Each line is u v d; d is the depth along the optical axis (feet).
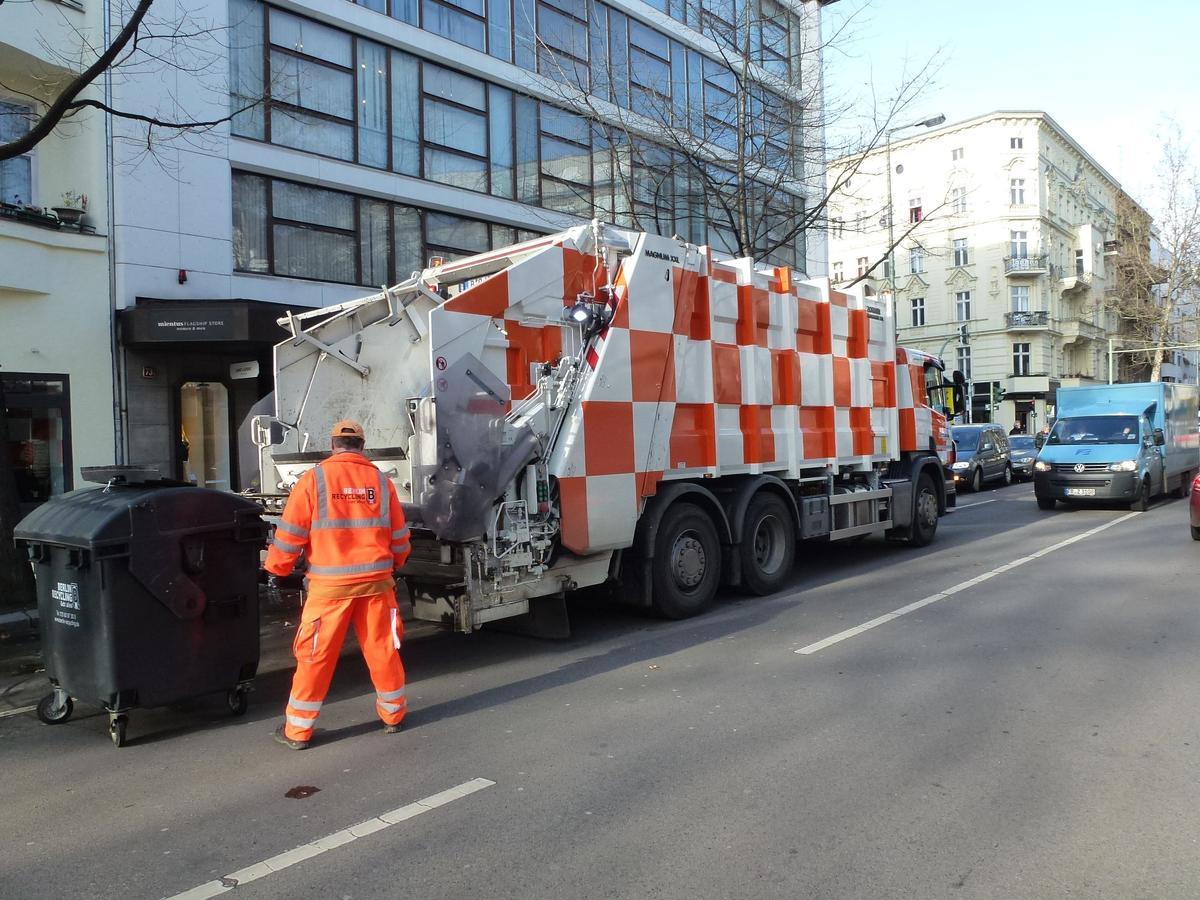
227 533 17.72
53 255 36.88
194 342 38.75
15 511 27.55
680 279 25.43
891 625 24.34
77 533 16.11
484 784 13.96
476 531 19.86
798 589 30.37
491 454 20.25
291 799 13.62
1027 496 67.92
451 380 19.70
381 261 50.06
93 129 38.34
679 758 14.87
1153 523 47.14
